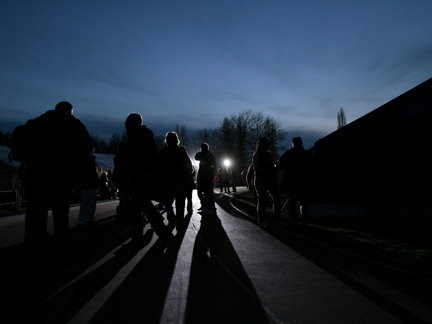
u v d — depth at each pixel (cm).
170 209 610
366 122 795
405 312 262
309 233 601
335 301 286
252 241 558
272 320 246
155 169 478
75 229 701
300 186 722
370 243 499
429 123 696
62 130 401
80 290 308
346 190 888
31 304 273
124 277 350
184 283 332
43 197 395
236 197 1823
